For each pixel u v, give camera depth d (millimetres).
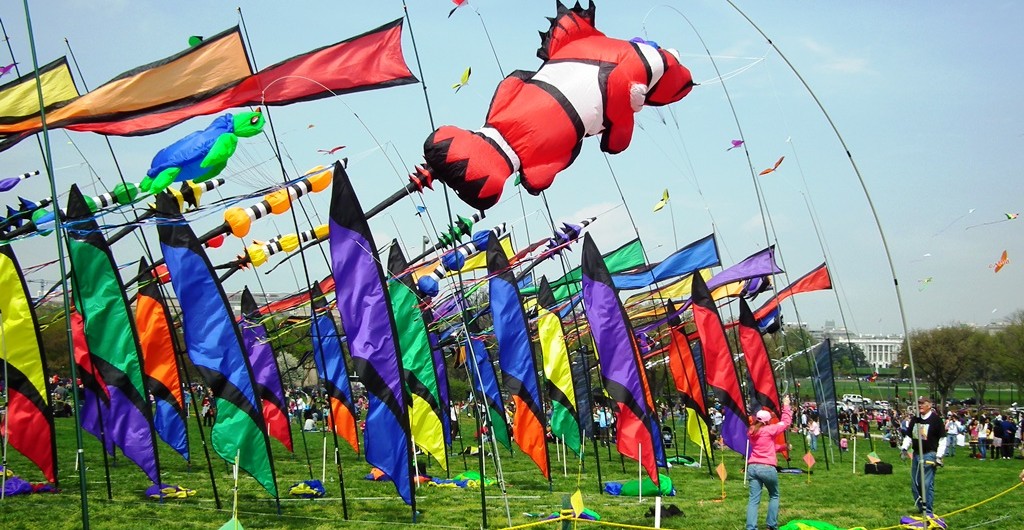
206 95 12711
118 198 13594
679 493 19922
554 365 22156
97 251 16594
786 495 19672
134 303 19828
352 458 29766
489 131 14406
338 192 14852
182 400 18688
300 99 13500
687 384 25969
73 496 17422
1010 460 34438
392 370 14820
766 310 32094
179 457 28375
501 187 14117
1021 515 16609
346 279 14844
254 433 15297
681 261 27641
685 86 15961
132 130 12852
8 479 17938
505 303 19938
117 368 17031
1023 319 74500
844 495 19719
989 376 81188
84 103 12016
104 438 17406
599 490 20172
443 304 28797
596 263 17906
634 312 35719
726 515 15898
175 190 14938
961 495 20328
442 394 30500
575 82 14578
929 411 15602
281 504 17234
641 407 17547
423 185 14836
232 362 15242
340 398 25562
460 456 31875
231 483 21188
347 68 13555
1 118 12000
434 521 15109
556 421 22062
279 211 15141
